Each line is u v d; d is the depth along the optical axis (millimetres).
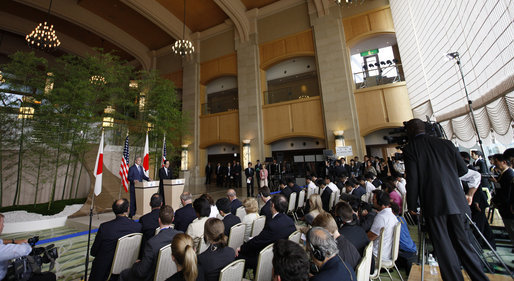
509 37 4078
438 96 7359
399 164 6227
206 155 14438
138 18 14117
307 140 11641
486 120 5254
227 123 13281
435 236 1709
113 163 9234
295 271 945
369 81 10492
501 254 3004
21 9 12891
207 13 13562
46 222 5480
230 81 14383
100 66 8219
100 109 8367
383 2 10320
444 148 1831
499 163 2781
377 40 11016
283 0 12320
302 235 2447
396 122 9453
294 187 5398
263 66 12680
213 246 1680
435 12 6691
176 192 5660
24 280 1834
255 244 2264
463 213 1681
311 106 11211
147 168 6117
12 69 6555
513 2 3871
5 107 6363
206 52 14734
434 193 1735
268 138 11938
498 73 4504
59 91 6988
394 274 2771
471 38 5238
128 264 2281
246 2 12750
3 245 1804
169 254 1935
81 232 4762
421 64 8125
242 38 13242
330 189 4820
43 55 15828
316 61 11289
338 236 1721
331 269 1153
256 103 12344
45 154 6961
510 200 2607
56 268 3148
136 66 17891
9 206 6770
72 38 15617
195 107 14328
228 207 2820
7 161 6957
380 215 2469
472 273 1636
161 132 9992
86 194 8711
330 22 11102
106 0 12812
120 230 2305
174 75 15828
